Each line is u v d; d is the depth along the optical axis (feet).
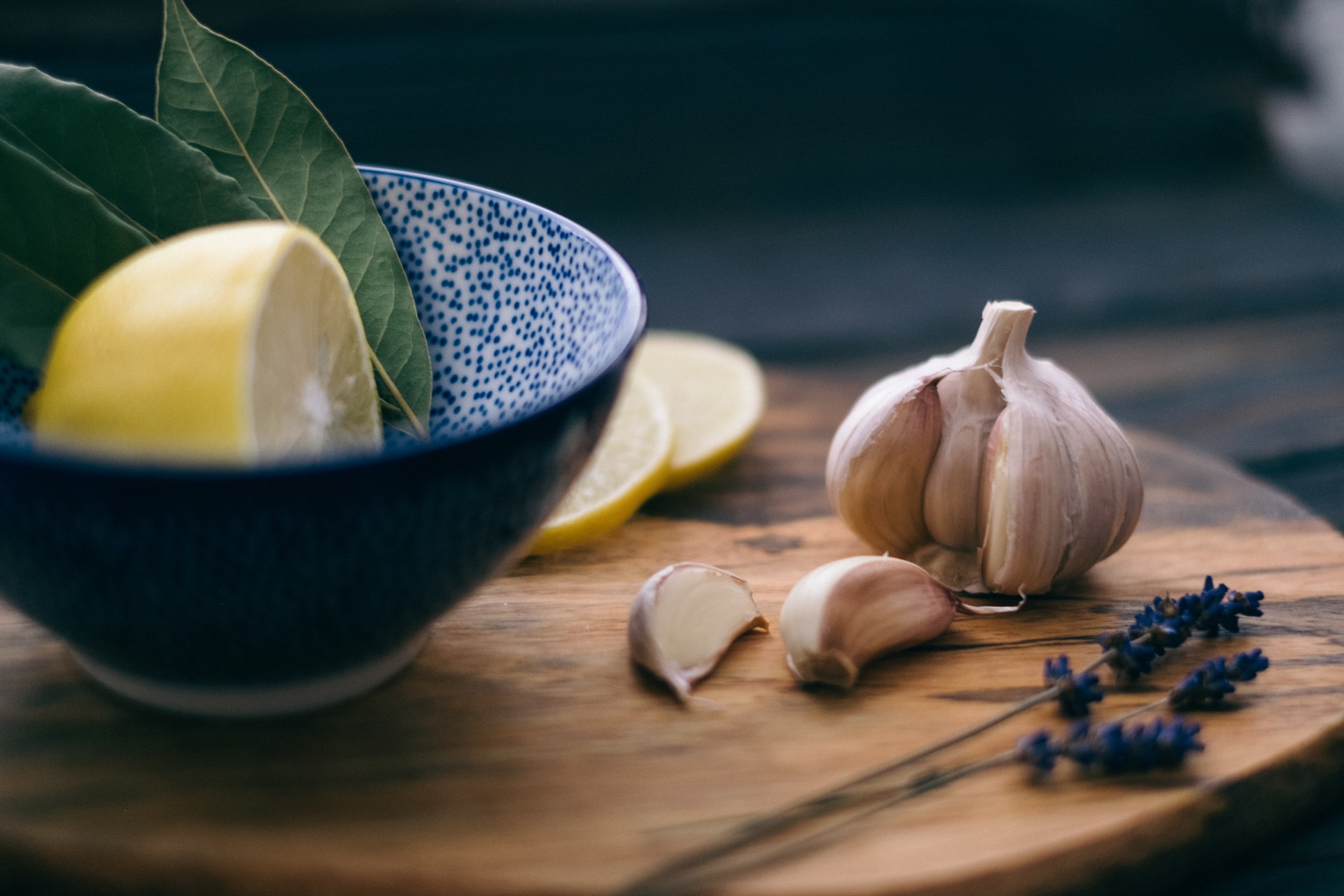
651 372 1.62
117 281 1.13
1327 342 2.22
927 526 1.33
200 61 1.26
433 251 1.32
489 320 1.31
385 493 1.05
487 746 1.15
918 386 1.30
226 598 1.07
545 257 1.28
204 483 1.03
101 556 1.06
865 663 1.22
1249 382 2.06
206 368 1.09
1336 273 2.58
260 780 1.12
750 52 2.92
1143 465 1.49
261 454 1.10
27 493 1.04
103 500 1.04
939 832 1.11
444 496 1.07
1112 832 1.11
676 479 1.44
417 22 2.70
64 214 1.20
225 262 1.11
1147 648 1.21
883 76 3.02
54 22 2.39
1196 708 1.20
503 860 1.08
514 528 1.12
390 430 1.28
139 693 1.16
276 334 1.12
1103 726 1.16
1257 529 1.39
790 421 1.57
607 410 1.14
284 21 2.62
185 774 1.12
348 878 1.08
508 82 2.76
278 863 1.08
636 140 2.88
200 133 1.27
